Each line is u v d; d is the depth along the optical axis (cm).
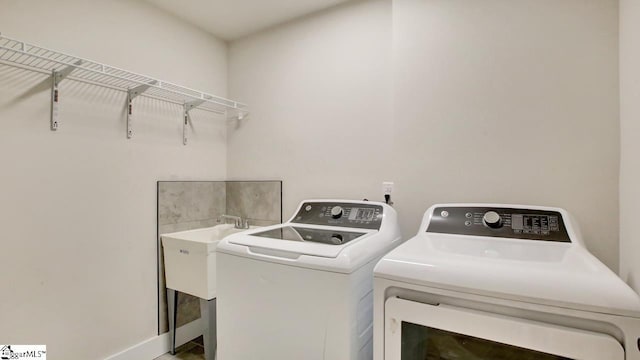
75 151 167
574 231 122
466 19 162
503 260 96
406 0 179
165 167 214
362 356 120
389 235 155
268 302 128
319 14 216
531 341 81
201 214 238
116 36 185
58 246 161
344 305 112
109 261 182
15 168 146
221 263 142
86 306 171
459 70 164
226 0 203
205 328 187
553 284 81
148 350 200
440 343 96
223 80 258
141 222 199
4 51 142
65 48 163
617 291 76
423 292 97
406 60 179
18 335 148
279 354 125
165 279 210
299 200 224
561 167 141
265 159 240
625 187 121
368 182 196
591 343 76
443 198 168
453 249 118
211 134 249
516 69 150
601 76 134
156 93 207
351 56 203
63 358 162
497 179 155
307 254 121
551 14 144
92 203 174
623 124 125
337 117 208
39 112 154
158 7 209
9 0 144
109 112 182
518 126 150
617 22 132
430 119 172
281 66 233
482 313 88
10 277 145
